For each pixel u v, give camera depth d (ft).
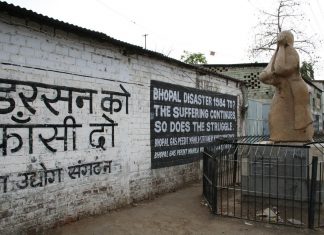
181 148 30.07
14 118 16.12
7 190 15.72
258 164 22.57
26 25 16.66
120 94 22.72
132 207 22.63
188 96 31.45
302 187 21.38
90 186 20.22
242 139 31.86
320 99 95.96
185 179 30.58
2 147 15.61
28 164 16.69
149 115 25.68
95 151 20.61
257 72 57.16
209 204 22.43
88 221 19.27
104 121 21.34
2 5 14.94
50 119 17.85
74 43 19.35
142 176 24.79
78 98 19.52
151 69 25.99
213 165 21.04
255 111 49.83
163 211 21.67
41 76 17.40
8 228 15.70
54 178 17.99
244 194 23.06
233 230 18.08
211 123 36.09
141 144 24.75
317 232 17.78
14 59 16.15
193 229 18.25
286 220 19.51
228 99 40.52
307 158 21.42
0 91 15.55
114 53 22.22
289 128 23.03
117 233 17.52
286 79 22.95
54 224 17.93
